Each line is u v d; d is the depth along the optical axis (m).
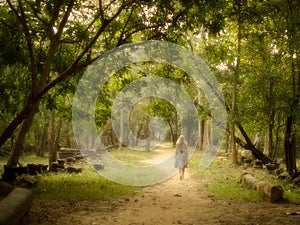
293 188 11.83
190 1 9.96
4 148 28.27
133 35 13.85
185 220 7.33
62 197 9.41
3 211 5.21
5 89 13.66
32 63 10.48
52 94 15.12
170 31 11.02
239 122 18.84
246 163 20.75
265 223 6.89
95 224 6.79
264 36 15.02
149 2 10.48
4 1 11.84
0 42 11.45
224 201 9.55
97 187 11.48
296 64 15.16
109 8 12.70
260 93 16.62
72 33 12.46
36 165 13.75
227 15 11.07
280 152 30.09
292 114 14.00
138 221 7.21
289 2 12.95
